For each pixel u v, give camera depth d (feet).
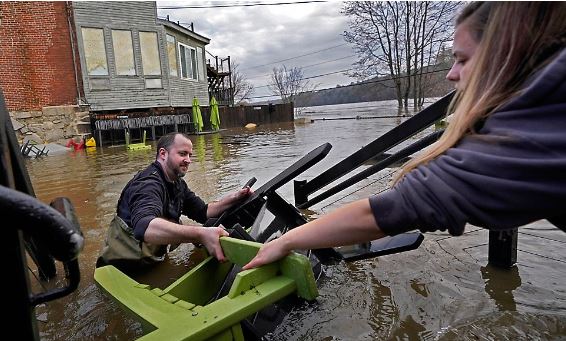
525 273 6.16
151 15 45.16
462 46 2.95
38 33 36.63
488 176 2.35
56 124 37.45
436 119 6.00
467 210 2.45
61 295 2.72
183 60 52.42
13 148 3.55
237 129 54.75
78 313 5.92
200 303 5.52
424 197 2.63
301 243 3.87
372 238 3.10
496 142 2.37
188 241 5.92
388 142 6.82
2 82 34.81
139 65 44.70
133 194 7.02
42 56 36.94
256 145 30.55
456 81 3.12
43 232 1.99
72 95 38.93
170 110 47.98
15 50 35.45
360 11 76.28
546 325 4.78
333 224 3.31
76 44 39.19
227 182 15.64
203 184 15.43
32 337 2.28
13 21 35.19
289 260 4.53
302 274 4.42
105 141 40.22
